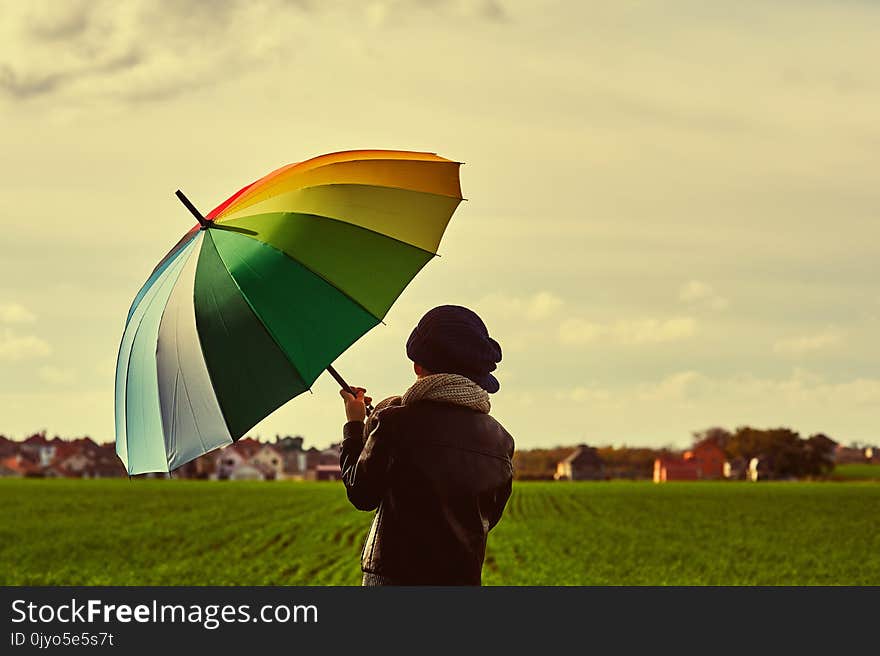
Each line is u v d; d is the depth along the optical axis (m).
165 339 5.58
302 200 5.60
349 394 5.68
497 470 5.37
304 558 32.34
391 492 5.28
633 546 38.69
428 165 5.88
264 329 5.41
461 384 5.38
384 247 5.62
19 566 30.89
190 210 5.57
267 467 187.25
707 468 199.75
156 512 62.97
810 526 53.31
